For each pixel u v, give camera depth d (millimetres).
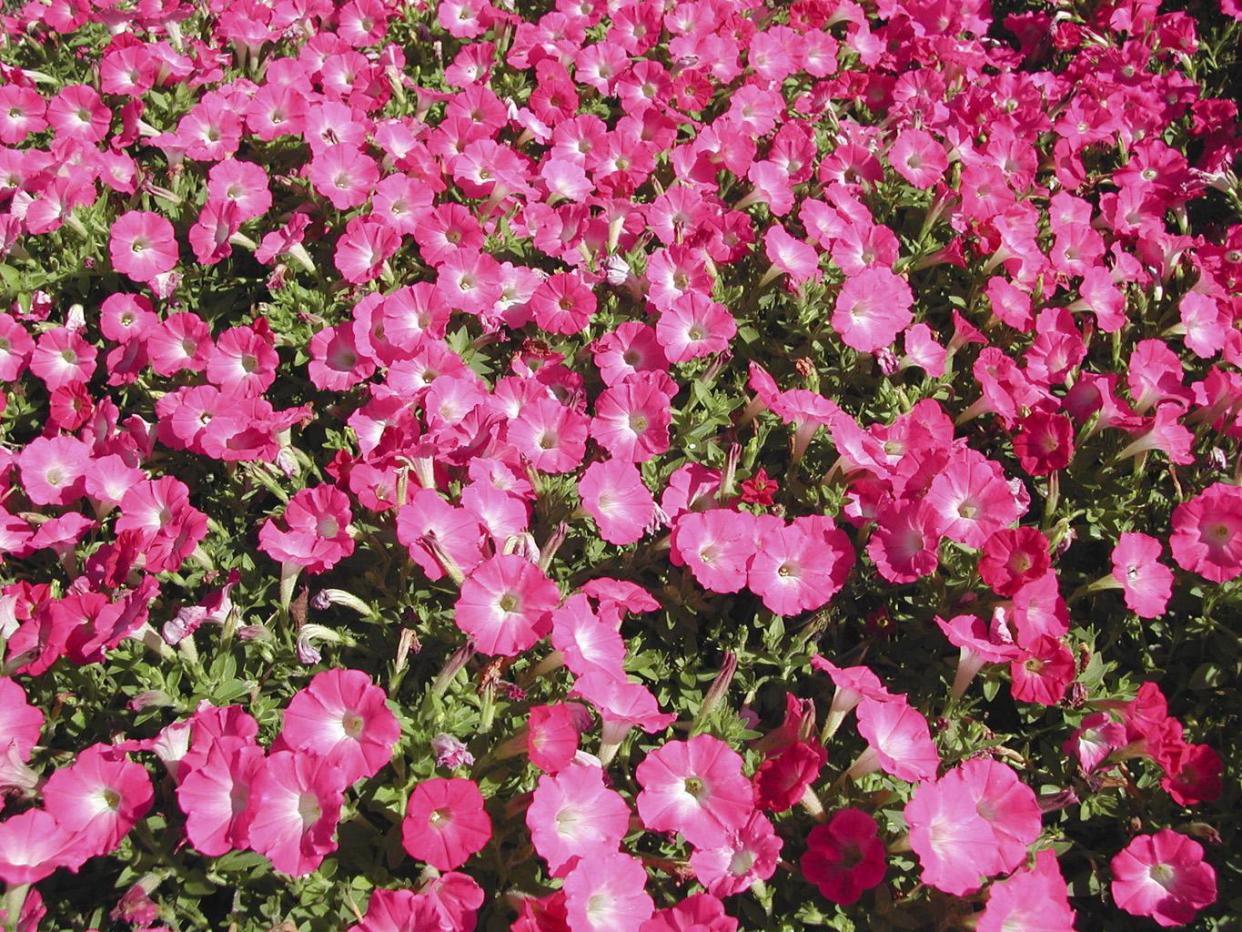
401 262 1170
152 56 1300
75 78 1371
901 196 1263
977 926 765
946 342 1189
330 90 1318
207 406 1016
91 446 1018
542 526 992
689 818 806
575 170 1214
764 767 827
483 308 1097
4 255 1156
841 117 1379
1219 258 1230
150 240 1127
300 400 1095
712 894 790
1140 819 889
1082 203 1250
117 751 792
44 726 893
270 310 1106
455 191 1235
